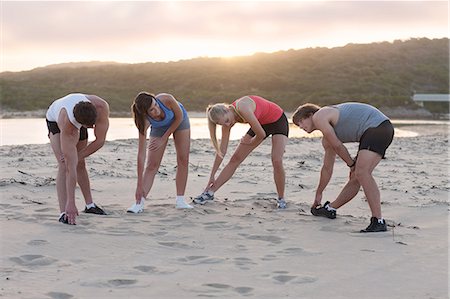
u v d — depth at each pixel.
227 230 4.86
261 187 7.25
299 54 74.50
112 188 6.88
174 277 3.54
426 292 3.33
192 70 69.31
